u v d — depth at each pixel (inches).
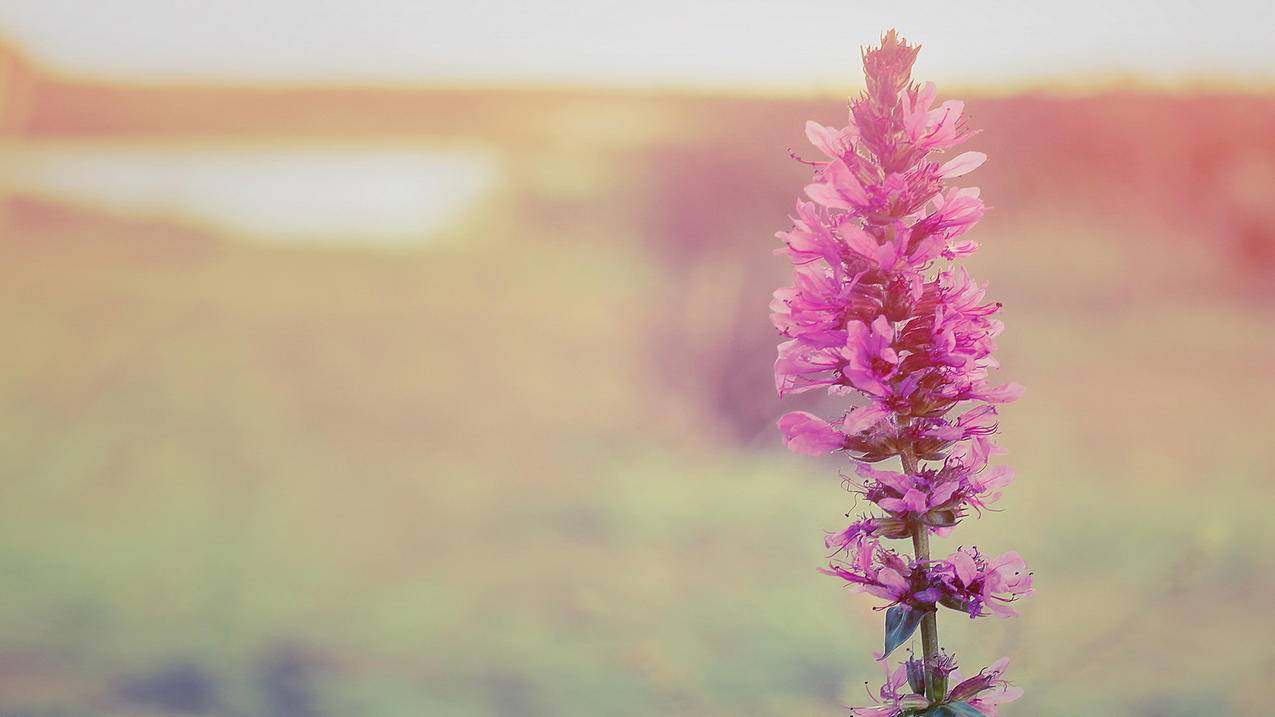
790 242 79.5
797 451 80.0
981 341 77.3
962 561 76.0
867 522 79.0
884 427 79.0
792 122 727.7
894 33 81.6
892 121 78.9
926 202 79.7
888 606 78.5
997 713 77.5
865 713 78.0
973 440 79.7
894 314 77.5
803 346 79.9
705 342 708.7
